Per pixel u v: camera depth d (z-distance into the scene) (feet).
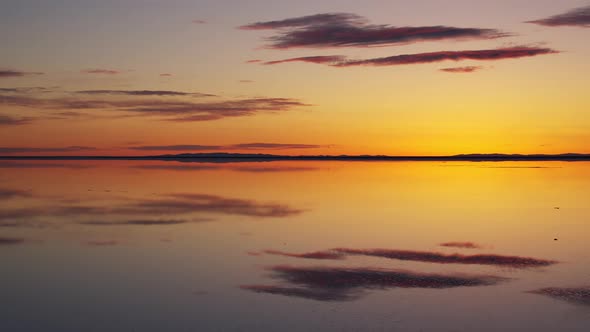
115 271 42.47
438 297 35.83
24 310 33.68
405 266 43.70
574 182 131.23
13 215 71.31
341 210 75.87
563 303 34.76
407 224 63.57
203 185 120.78
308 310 33.47
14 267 43.55
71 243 52.75
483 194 98.89
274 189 110.11
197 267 43.57
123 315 32.73
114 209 77.41
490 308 33.88
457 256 47.11
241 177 151.53
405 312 33.12
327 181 134.41
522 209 77.05
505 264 44.37
